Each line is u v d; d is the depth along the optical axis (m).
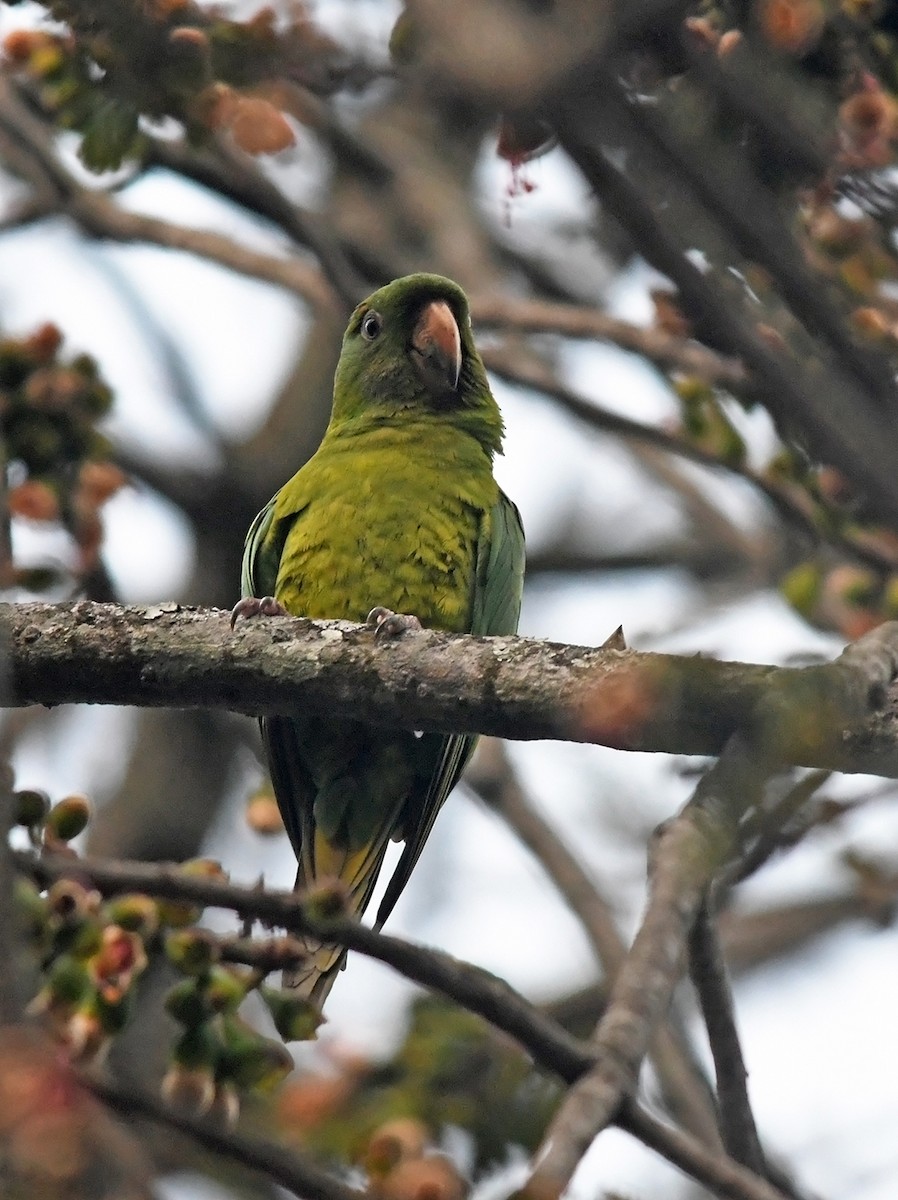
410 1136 7.57
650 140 5.58
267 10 9.85
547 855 14.30
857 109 7.93
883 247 9.66
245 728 16.16
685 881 6.07
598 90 5.21
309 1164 6.88
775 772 6.64
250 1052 7.42
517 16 5.00
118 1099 6.82
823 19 7.62
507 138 6.45
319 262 14.16
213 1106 7.39
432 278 13.34
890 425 6.07
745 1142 7.20
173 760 16.41
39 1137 5.50
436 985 6.59
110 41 9.35
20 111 15.70
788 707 6.65
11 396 10.79
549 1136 5.45
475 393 13.16
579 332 14.12
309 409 18.47
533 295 17.47
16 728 15.96
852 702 6.81
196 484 17.70
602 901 14.16
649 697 7.51
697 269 6.07
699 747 7.62
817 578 11.48
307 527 11.88
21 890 6.97
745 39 7.33
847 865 14.28
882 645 7.27
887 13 8.54
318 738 11.30
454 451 12.36
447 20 5.07
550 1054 5.99
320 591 11.78
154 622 8.76
